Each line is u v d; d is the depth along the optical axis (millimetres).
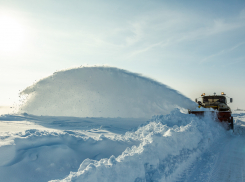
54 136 5066
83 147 5031
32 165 3750
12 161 3697
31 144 4477
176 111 9836
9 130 7500
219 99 14352
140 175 3506
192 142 6258
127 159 3535
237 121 16469
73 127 9797
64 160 4242
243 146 7133
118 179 3100
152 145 4473
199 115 10945
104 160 3596
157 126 7223
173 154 4949
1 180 3203
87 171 2863
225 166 4812
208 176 4152
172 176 3957
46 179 3508
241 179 4027
